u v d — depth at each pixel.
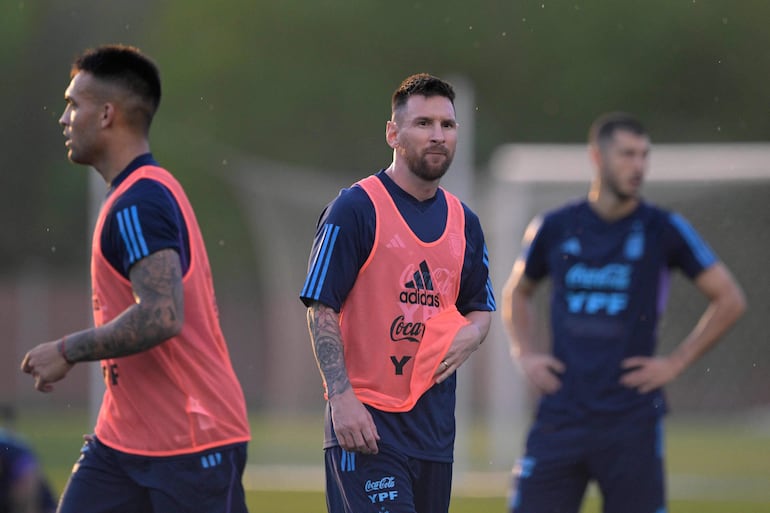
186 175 103.06
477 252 17.73
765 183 47.53
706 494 38.16
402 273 16.92
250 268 100.75
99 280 16.94
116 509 17.05
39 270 108.31
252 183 75.00
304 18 105.00
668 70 101.31
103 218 16.78
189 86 105.88
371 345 16.88
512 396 53.06
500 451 51.84
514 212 51.84
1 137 107.81
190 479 16.69
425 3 103.94
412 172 16.97
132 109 17.41
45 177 108.81
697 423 59.78
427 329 16.91
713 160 47.78
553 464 22.41
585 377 22.42
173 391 16.78
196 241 17.20
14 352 96.69
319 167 103.94
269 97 104.94
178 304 16.22
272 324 84.19
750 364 55.41
